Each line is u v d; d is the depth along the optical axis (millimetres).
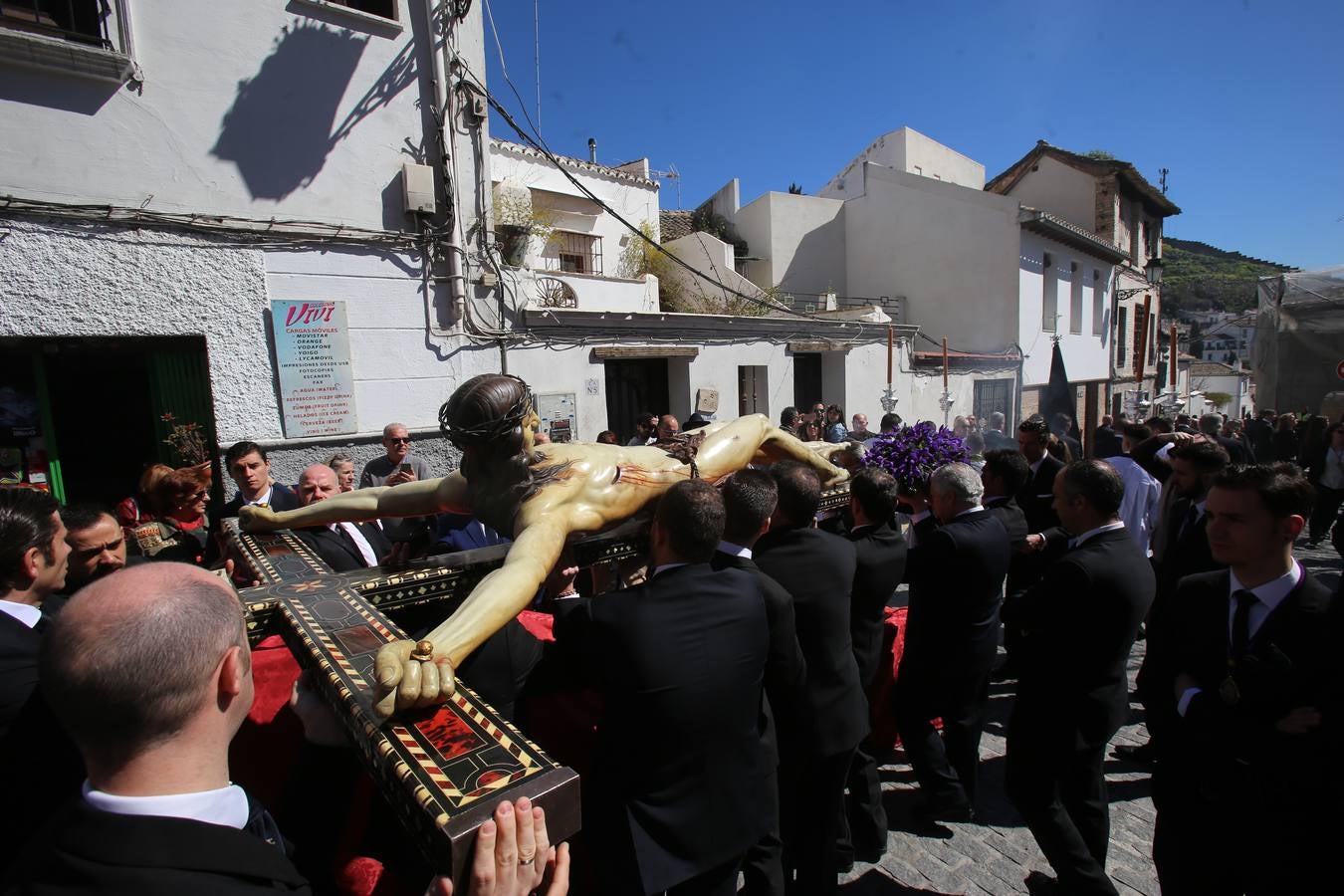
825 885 2408
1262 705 1782
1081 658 2385
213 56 5188
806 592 2387
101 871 885
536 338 7223
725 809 1774
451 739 1186
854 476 2928
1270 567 1893
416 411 6312
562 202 11047
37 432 4984
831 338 11023
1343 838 1655
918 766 3018
